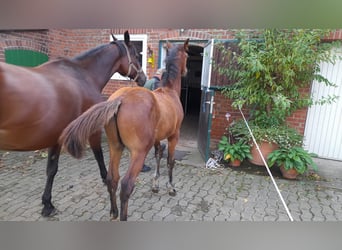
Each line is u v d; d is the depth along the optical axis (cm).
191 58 947
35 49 540
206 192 318
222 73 425
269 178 368
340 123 439
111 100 204
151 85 394
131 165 207
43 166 380
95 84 273
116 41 311
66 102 215
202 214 267
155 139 242
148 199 294
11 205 268
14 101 176
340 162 445
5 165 379
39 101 191
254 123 421
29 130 190
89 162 407
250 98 389
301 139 399
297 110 439
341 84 429
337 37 398
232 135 433
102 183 331
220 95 477
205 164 412
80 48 596
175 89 300
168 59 297
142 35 539
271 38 365
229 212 273
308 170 404
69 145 178
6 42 493
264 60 365
